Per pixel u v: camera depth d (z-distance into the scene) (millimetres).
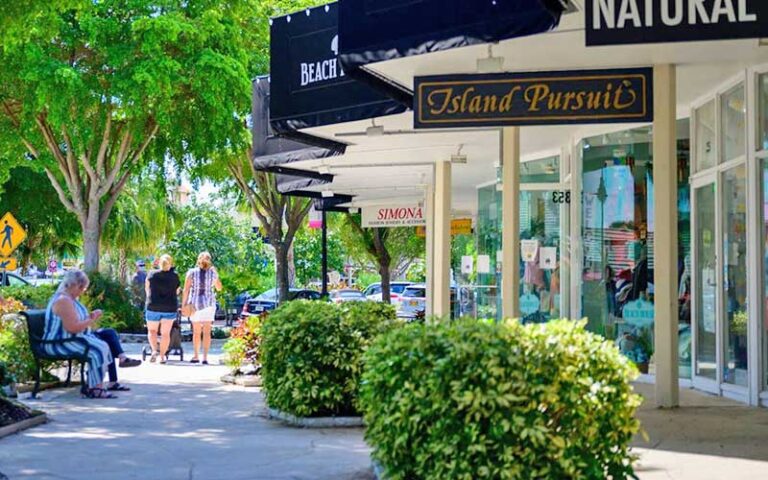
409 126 14492
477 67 10359
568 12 8984
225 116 25672
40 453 8195
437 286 18531
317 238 48781
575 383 5520
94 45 24766
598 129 14750
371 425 6441
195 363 18500
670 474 7023
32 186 37031
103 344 12492
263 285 42344
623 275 14578
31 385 13016
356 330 9992
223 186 36312
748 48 9992
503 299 12102
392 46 9734
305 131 14492
